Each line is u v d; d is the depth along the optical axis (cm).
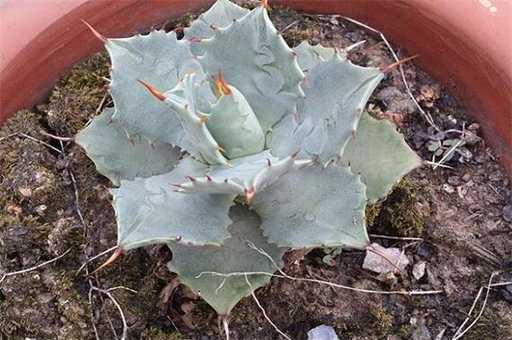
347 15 51
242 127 38
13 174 46
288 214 39
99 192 47
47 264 45
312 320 44
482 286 45
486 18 46
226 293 39
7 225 45
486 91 47
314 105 39
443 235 46
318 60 43
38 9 47
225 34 39
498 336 43
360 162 42
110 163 43
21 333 44
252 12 39
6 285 44
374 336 44
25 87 48
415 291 45
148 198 37
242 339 44
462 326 44
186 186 34
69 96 49
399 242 46
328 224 37
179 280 42
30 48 47
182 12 51
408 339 44
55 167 48
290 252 43
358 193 37
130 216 36
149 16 50
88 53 50
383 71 37
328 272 45
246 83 41
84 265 45
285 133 41
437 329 44
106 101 49
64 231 45
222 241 37
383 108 49
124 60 41
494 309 44
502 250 46
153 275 44
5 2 47
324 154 38
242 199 40
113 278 45
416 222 46
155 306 44
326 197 38
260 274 40
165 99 34
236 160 39
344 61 38
